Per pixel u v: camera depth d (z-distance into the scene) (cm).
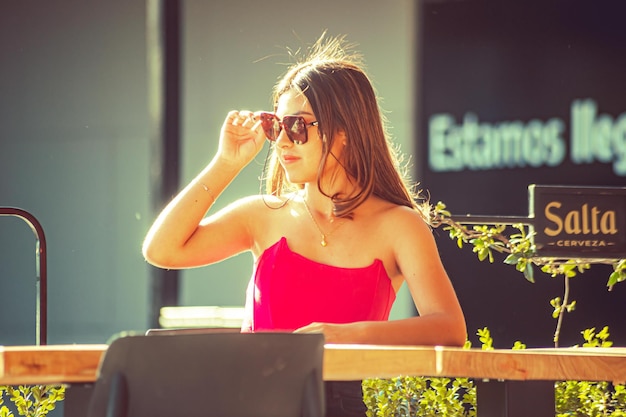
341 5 3062
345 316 976
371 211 1019
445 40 2892
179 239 1036
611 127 2667
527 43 2780
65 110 3475
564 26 2731
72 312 3444
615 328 2658
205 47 3234
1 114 3566
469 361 759
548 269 1304
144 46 3356
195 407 641
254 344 650
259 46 3181
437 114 2900
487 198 2803
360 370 711
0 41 3559
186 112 3253
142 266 3347
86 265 3447
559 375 798
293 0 3134
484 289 2773
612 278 1297
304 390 661
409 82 2942
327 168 1017
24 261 3488
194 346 641
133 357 633
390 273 1005
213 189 1052
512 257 1277
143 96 3359
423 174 2897
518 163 2769
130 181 3366
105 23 3412
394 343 862
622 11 2662
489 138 2816
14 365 645
